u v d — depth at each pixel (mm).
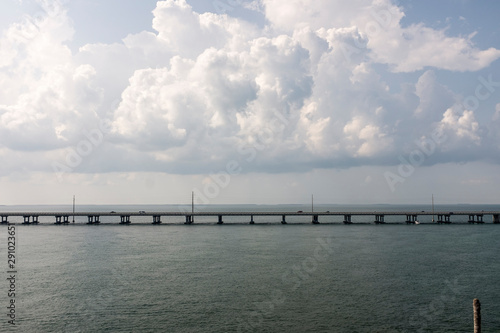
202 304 41906
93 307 41125
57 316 38562
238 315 38625
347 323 36531
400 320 37281
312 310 39938
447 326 35906
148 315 38750
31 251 77250
